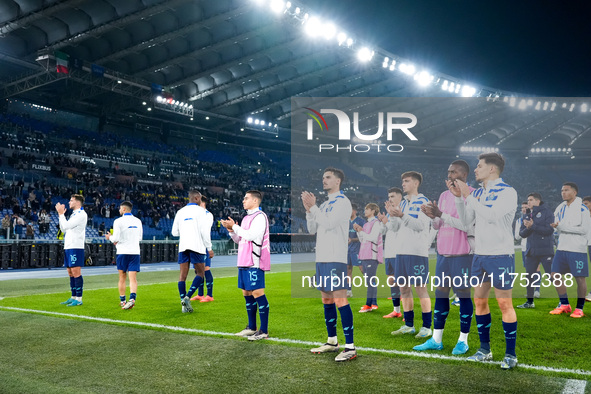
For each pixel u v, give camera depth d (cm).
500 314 673
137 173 3500
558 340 506
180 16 2586
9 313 679
